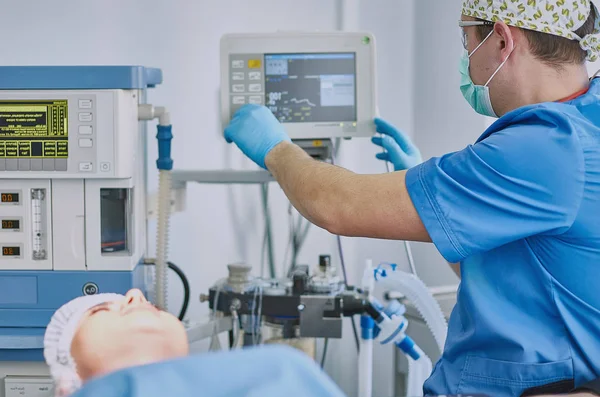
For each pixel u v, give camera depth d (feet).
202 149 8.37
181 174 6.95
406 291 6.38
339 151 9.02
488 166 3.94
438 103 9.22
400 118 9.55
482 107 4.74
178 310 8.40
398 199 4.08
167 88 8.10
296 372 1.83
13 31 7.40
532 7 4.26
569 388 4.09
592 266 4.05
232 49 6.72
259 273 8.84
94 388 1.76
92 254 5.35
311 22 8.84
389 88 9.43
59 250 5.34
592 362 4.06
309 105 6.78
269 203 8.80
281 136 5.48
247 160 8.69
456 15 8.85
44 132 5.20
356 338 8.55
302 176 4.57
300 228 8.96
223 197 8.57
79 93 5.17
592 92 4.29
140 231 5.90
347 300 6.01
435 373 4.60
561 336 4.14
